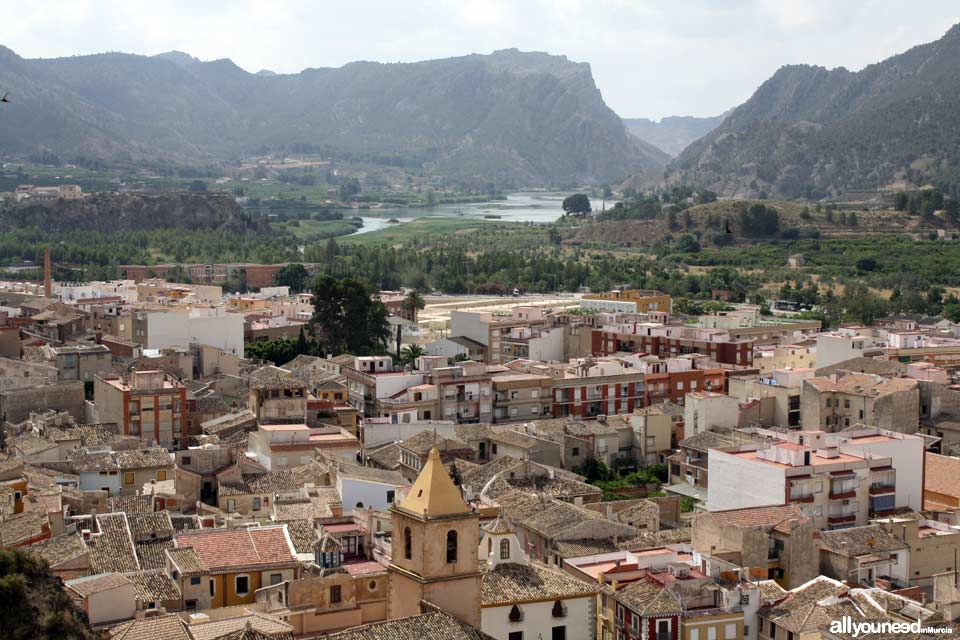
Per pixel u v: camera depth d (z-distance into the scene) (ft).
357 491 556.51
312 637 357.61
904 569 505.25
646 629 408.67
